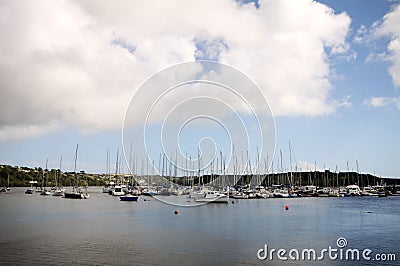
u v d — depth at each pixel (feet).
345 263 90.12
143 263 89.04
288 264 88.84
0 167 538.88
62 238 122.72
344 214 207.82
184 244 111.65
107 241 116.98
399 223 165.99
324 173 471.62
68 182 508.94
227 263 89.30
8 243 114.32
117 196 361.30
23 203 286.66
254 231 138.21
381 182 522.06
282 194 370.32
